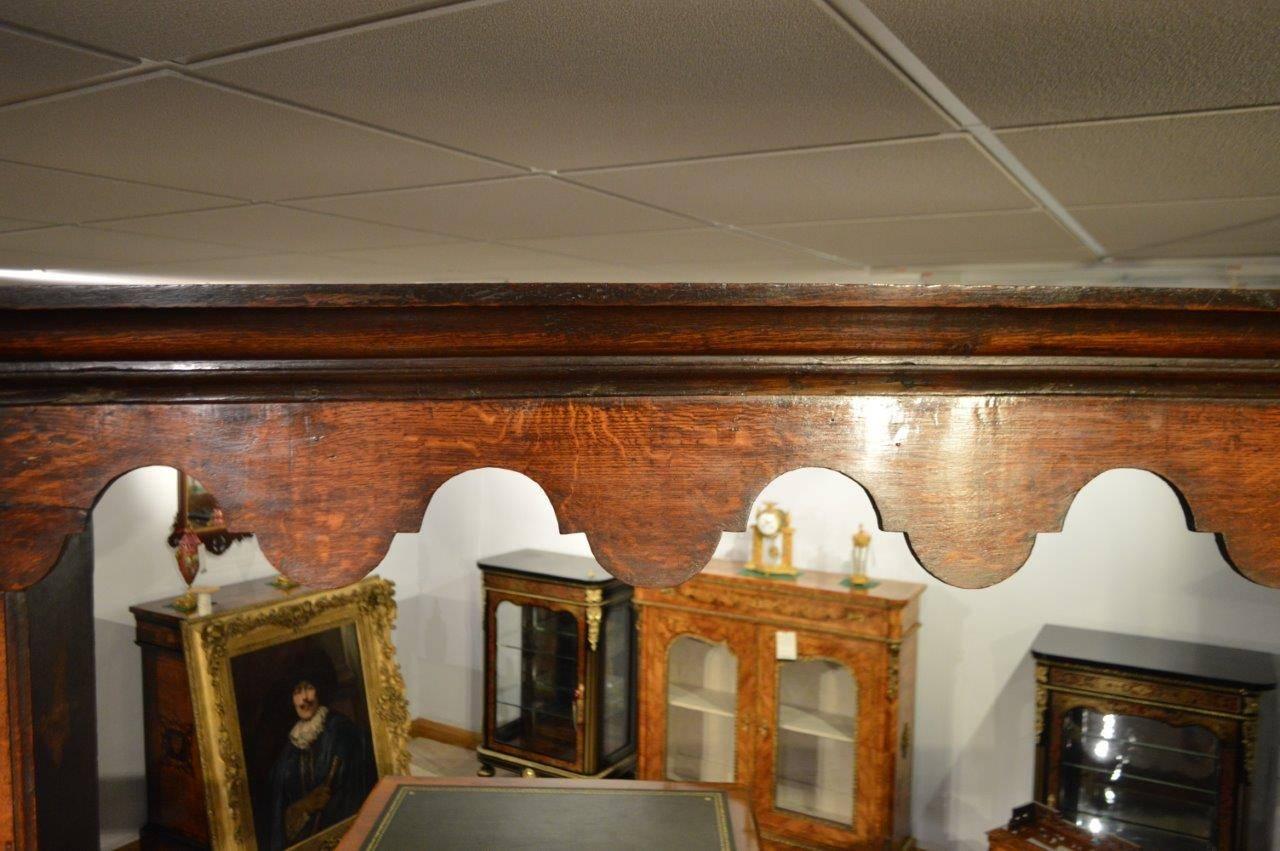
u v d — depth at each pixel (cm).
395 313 56
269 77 113
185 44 102
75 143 145
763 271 321
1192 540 341
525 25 96
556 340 57
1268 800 327
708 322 57
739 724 380
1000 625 373
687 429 61
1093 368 60
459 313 56
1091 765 327
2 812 63
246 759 365
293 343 57
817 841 366
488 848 210
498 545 493
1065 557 362
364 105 125
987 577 61
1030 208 196
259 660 377
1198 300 56
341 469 60
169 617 365
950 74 111
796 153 150
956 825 384
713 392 60
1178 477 61
